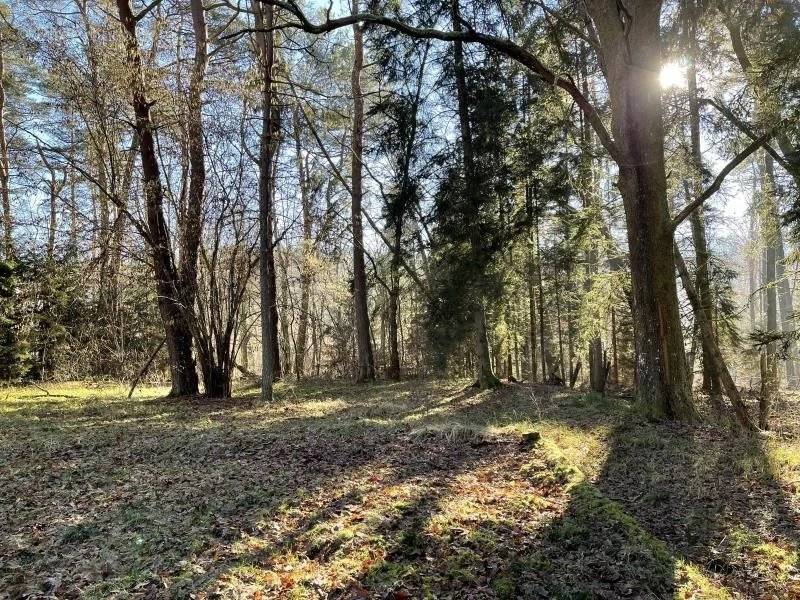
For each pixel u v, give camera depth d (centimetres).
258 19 1490
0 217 1686
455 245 1481
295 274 2595
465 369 2158
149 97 1274
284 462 674
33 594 354
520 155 1473
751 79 1027
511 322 1998
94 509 511
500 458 662
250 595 344
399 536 424
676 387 908
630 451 719
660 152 934
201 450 742
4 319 1545
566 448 729
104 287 1769
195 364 1508
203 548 419
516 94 1444
